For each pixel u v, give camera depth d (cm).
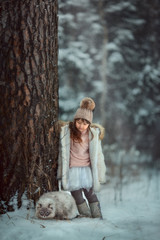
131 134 1288
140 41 1349
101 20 1282
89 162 362
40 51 336
